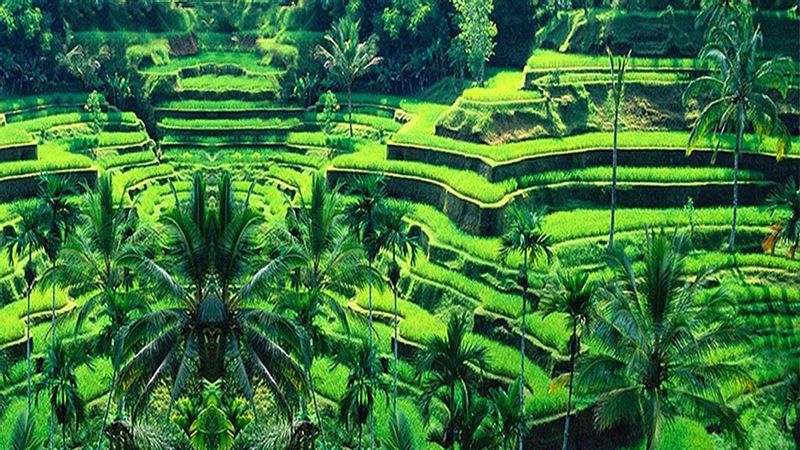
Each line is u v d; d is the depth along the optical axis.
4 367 62.84
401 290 85.50
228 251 55.91
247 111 124.62
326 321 81.56
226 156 115.56
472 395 65.69
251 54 136.25
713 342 54.59
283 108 125.75
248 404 65.25
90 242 68.62
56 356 60.84
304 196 102.25
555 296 58.78
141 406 54.38
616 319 53.91
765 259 83.69
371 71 132.12
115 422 62.50
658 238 55.38
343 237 67.06
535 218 69.69
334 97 122.44
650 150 97.69
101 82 127.06
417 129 108.81
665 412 55.97
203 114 124.00
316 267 66.75
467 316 79.50
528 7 131.25
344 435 68.19
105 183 68.62
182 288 55.91
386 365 75.88
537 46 126.75
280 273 56.22
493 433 58.81
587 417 67.19
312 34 132.12
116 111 124.12
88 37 129.12
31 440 55.09
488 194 89.81
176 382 53.59
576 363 65.62
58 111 122.75
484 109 103.00
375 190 67.56
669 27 110.75
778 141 87.56
